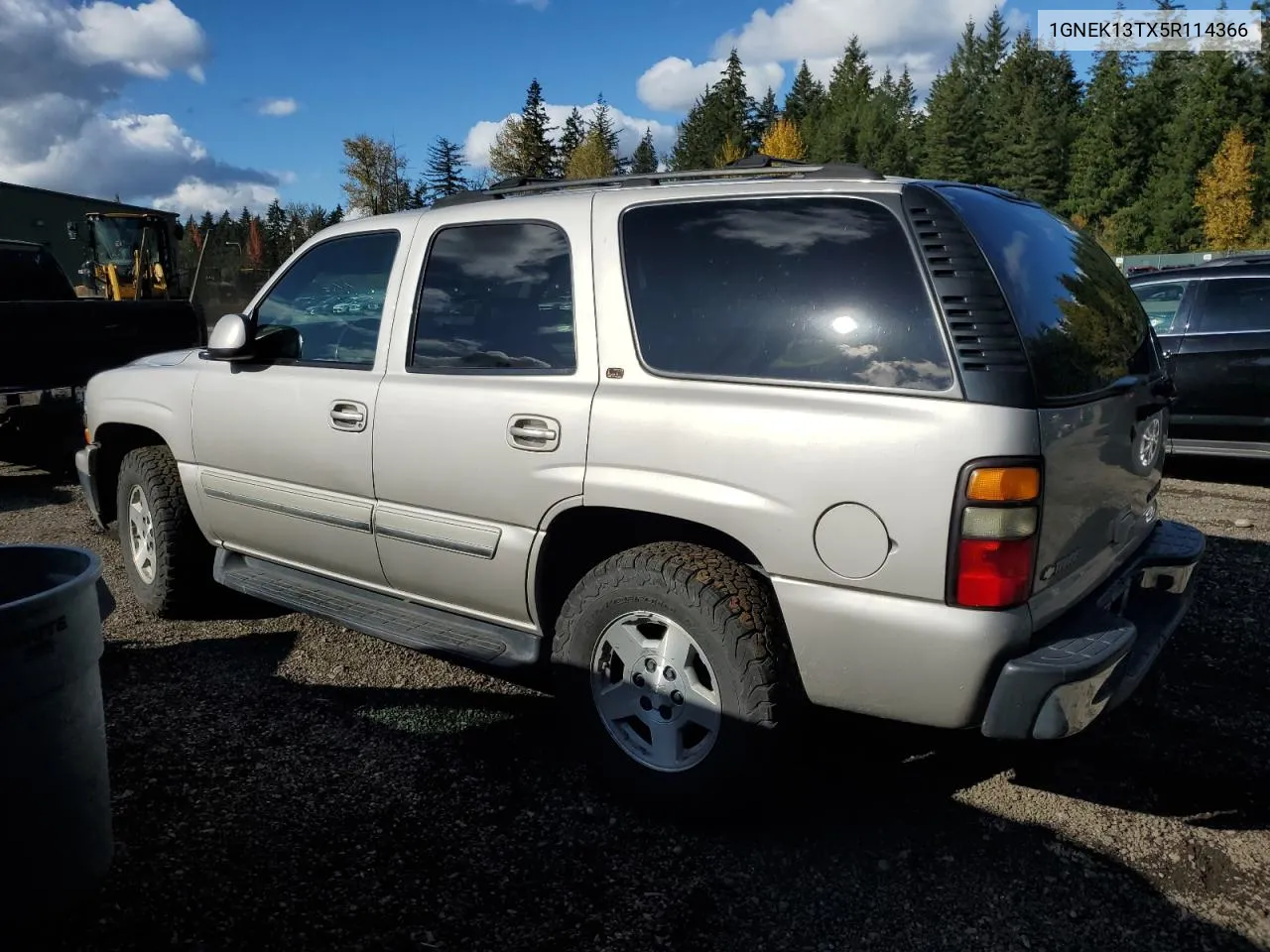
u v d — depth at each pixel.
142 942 2.38
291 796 3.07
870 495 2.51
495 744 3.44
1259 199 58.38
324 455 3.71
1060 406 2.53
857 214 2.71
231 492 4.15
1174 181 60.78
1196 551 3.30
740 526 2.70
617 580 2.93
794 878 2.69
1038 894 2.63
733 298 2.84
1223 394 7.60
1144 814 3.02
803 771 3.28
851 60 105.44
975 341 2.46
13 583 2.56
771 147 79.12
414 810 3.00
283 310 4.15
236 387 4.06
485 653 3.31
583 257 3.12
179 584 4.55
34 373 7.82
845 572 2.56
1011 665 2.44
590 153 66.44
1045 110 73.12
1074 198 68.06
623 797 3.02
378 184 56.34
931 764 3.33
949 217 2.60
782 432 2.63
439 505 3.38
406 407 3.43
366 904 2.55
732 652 2.71
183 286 17.56
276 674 4.03
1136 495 3.12
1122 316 3.19
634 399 2.90
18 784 2.19
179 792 3.07
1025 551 2.43
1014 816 3.01
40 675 2.21
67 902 2.35
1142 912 2.56
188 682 3.94
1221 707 3.71
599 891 2.63
